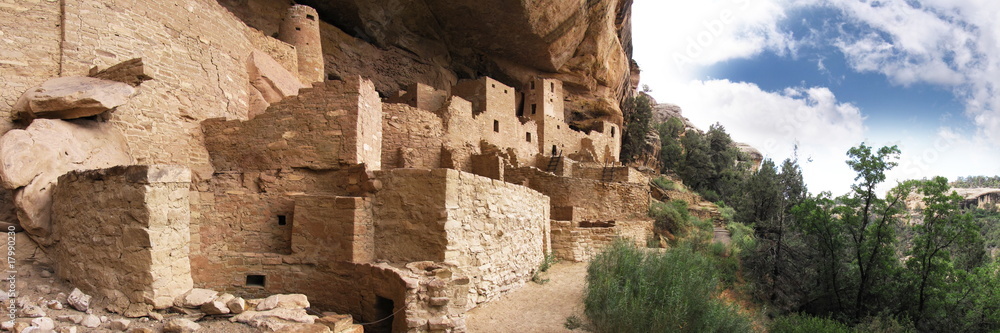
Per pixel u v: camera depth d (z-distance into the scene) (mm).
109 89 8219
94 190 6320
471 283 8836
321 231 8461
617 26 35656
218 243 8867
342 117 9523
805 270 20703
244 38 12961
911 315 18766
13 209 7512
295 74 15172
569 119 34844
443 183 8305
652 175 33781
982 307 18266
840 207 20312
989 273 19297
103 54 9391
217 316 5980
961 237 18766
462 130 20297
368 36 23625
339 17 22531
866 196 19812
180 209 6188
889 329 16516
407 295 6930
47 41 8875
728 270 18328
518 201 11500
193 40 11023
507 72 29812
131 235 5816
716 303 9273
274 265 8422
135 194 5816
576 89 34188
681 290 8930
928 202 19859
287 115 9844
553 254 14617
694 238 19531
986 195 50812
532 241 12516
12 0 8688
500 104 24953
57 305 5828
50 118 8062
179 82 10469
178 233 6141
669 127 52469
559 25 26656
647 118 42938
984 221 35094
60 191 7047
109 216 6074
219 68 11641
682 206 24547
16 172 6867
